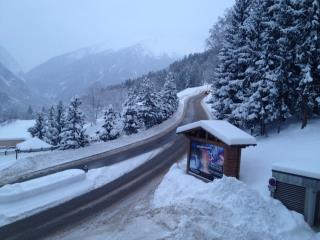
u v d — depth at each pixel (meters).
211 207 12.70
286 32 23.38
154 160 27.23
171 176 20.16
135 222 12.73
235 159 17.64
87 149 32.00
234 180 14.38
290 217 13.13
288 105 25.75
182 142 34.41
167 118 54.62
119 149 32.41
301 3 22.69
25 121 82.06
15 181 21.95
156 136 39.50
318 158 17.80
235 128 19.17
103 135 41.41
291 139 23.09
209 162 18.81
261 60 24.88
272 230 11.93
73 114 34.09
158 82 124.69
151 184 20.59
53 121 52.91
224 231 11.11
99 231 13.30
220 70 32.78
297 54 23.36
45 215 15.64
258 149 23.12
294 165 14.70
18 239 13.11
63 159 28.05
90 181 21.31
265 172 18.52
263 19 26.17
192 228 10.98
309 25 22.41
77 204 17.23
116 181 21.69
